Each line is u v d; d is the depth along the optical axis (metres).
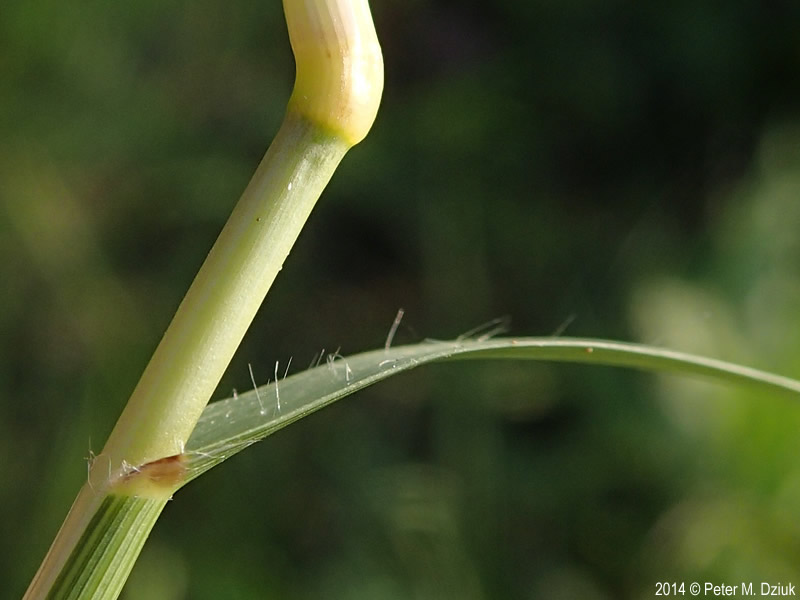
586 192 0.32
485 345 0.08
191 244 0.26
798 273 0.27
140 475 0.07
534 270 0.30
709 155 0.33
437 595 0.24
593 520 0.25
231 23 0.28
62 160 0.24
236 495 0.24
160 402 0.07
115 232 0.25
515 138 0.32
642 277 0.29
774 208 0.28
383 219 0.30
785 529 0.23
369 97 0.07
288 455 0.25
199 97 0.28
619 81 0.33
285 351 0.28
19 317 0.23
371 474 0.25
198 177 0.27
